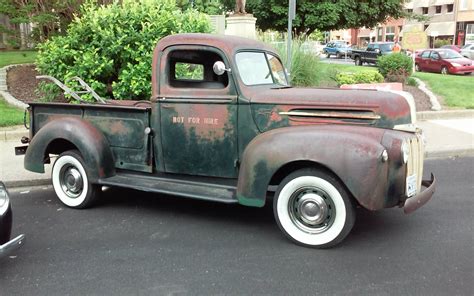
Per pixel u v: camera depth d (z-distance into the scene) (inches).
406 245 169.9
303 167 169.5
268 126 179.2
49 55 353.1
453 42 2122.3
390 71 565.9
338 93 174.9
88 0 449.1
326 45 1840.6
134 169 208.8
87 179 210.1
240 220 199.2
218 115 185.5
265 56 204.7
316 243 166.1
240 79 182.1
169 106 194.2
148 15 345.4
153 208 217.2
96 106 211.5
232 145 185.5
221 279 145.7
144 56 335.0
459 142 342.6
